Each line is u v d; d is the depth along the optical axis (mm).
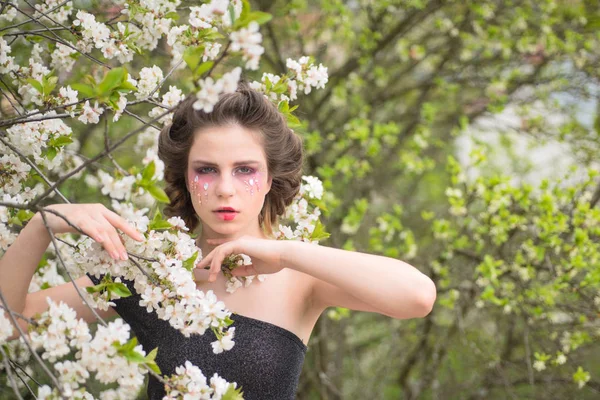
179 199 1651
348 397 4141
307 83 1726
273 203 1688
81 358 1248
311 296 1652
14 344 2236
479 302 3258
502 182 2975
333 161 3832
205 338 1529
